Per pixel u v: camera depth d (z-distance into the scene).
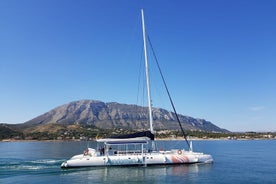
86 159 44.53
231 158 70.31
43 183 35.06
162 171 43.12
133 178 38.09
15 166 46.75
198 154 49.84
